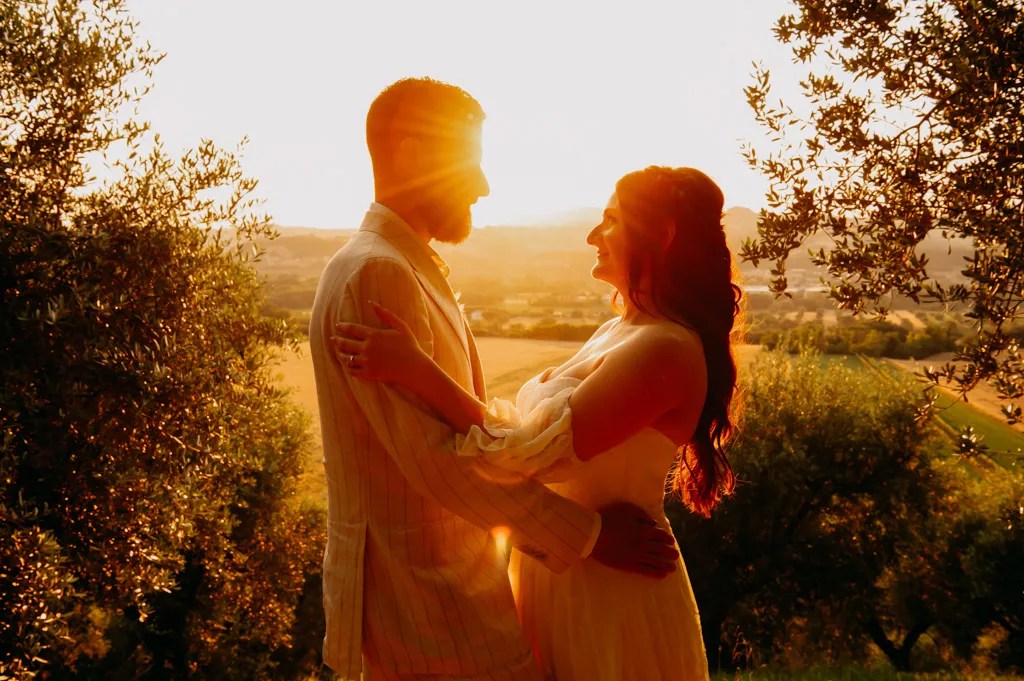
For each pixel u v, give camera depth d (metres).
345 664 2.14
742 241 4.64
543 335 55.50
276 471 15.18
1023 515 5.45
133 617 14.30
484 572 2.21
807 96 4.54
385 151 2.24
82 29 7.42
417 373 2.01
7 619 6.21
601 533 2.15
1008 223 3.81
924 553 19.86
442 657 2.11
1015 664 19.66
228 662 16.86
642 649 2.19
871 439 18.09
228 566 14.28
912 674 7.64
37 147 7.11
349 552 2.17
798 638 19.58
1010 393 3.96
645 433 2.22
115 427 6.94
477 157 2.31
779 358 19.27
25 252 6.50
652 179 2.29
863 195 4.38
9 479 6.18
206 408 7.53
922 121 4.18
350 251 2.17
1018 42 3.74
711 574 18.00
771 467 17.45
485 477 2.02
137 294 7.40
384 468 2.13
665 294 2.25
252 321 8.84
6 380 6.30
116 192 7.78
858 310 4.34
